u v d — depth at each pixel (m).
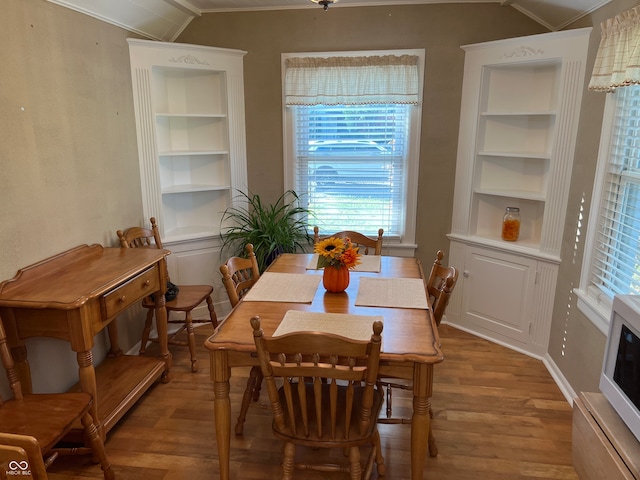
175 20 3.33
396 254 3.70
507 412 2.51
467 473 2.06
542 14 3.05
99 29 2.67
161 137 3.49
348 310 1.96
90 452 2.04
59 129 2.34
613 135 2.32
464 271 3.51
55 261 2.27
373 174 3.63
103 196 2.75
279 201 3.72
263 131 3.60
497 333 3.36
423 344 1.66
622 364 1.53
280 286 2.27
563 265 2.84
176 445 2.26
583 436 1.69
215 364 1.75
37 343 2.22
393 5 3.27
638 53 1.86
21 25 2.06
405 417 2.46
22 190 2.08
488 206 3.47
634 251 2.10
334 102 3.38
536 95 3.20
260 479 2.04
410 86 3.29
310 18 3.37
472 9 3.21
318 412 1.61
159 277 2.64
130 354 3.10
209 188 3.51
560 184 2.83
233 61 3.41
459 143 3.38
